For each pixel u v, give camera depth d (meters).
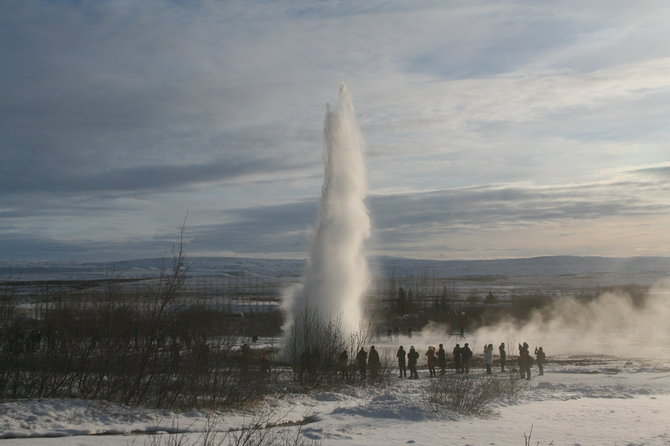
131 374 17.11
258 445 11.76
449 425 14.50
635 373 30.77
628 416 16.17
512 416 16.33
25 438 11.68
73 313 18.47
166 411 15.34
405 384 25.97
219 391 17.91
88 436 12.09
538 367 33.69
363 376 26.58
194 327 21.55
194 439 12.22
